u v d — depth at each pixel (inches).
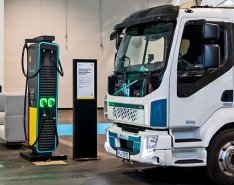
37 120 324.8
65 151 377.7
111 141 282.0
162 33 253.9
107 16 781.9
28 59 339.6
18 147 394.9
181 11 248.2
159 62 250.4
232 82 258.4
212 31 237.1
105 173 293.1
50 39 323.3
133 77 260.8
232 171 260.2
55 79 326.6
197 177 286.0
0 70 670.5
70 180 271.0
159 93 245.3
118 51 286.8
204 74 252.5
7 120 381.1
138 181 271.6
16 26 726.5
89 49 774.5
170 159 247.1
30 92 336.2
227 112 257.4
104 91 784.9
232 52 258.4
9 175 283.7
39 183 262.1
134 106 258.4
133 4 795.4
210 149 257.6
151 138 247.0
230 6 264.8
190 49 250.4
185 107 249.0
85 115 335.9
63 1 753.6
